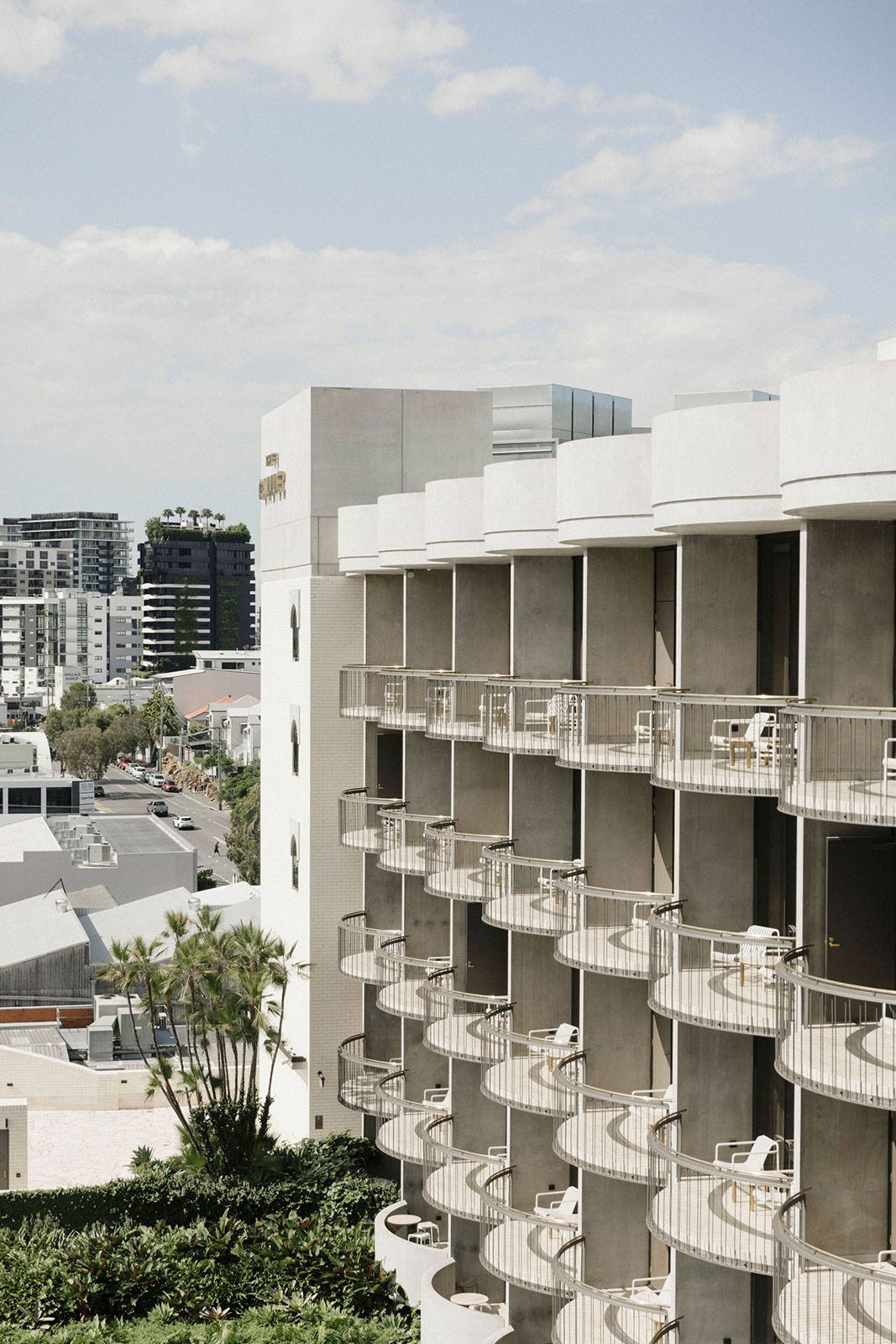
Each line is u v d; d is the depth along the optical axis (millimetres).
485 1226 32750
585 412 52312
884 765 21500
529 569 32531
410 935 39750
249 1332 32656
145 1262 36062
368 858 42500
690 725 25422
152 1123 51750
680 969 24891
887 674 22016
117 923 68125
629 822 28953
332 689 44219
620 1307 27438
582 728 27797
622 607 29344
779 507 22672
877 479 19234
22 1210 40500
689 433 23484
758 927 24016
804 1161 21516
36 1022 59594
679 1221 23062
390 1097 37312
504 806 36438
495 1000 33344
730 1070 25109
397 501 38500
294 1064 45031
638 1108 28062
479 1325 30453
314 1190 40281
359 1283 35062
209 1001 43219
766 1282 24844
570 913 30141
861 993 19000
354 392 44938
